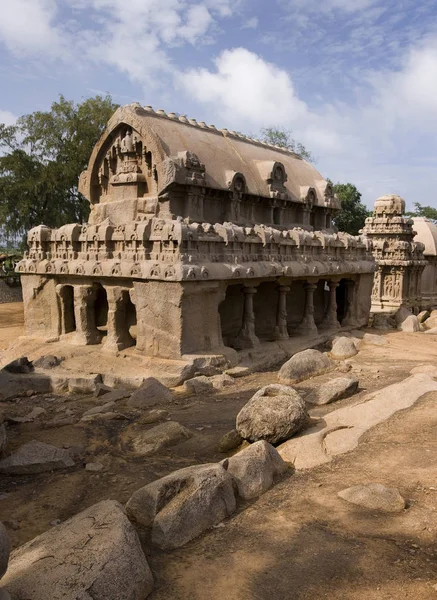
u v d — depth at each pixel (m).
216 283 12.61
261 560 4.80
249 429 7.73
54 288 14.76
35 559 4.35
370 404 8.93
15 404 11.23
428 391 9.48
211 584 4.52
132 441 8.57
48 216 34.34
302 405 7.89
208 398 10.91
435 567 4.54
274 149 20.47
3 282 35.81
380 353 14.90
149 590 4.44
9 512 6.38
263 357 13.84
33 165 33.78
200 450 8.02
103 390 11.61
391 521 5.32
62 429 9.39
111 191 15.49
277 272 14.33
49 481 7.26
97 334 14.41
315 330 16.81
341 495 5.89
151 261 12.29
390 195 25.02
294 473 6.74
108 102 34.00
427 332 18.81
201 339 12.62
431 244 29.27
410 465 6.60
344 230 43.41
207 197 14.70
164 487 5.58
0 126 33.09
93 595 4.02
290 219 18.41
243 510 5.80
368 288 19.73
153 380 10.86
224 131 17.92
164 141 14.07
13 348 14.73
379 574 4.48
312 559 4.76
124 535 4.56
